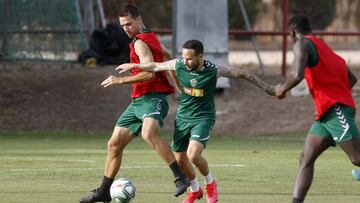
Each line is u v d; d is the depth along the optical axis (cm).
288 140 6469
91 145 5931
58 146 5844
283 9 8175
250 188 3650
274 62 10475
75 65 8250
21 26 8394
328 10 8975
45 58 8425
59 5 8412
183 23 7575
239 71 2975
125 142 3116
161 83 3125
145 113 3081
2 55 8350
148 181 3881
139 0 9694
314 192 3538
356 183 3866
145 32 3155
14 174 4134
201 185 3788
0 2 8344
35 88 7681
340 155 5397
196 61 2980
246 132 6994
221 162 4812
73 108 7394
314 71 2738
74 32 8438
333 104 2720
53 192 3453
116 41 8188
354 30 9219
